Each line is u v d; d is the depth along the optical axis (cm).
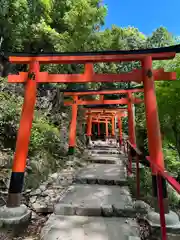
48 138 566
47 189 382
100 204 301
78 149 828
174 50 303
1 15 693
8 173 365
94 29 1025
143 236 234
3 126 452
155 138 278
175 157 710
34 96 323
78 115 987
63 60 329
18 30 766
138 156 315
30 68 329
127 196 346
